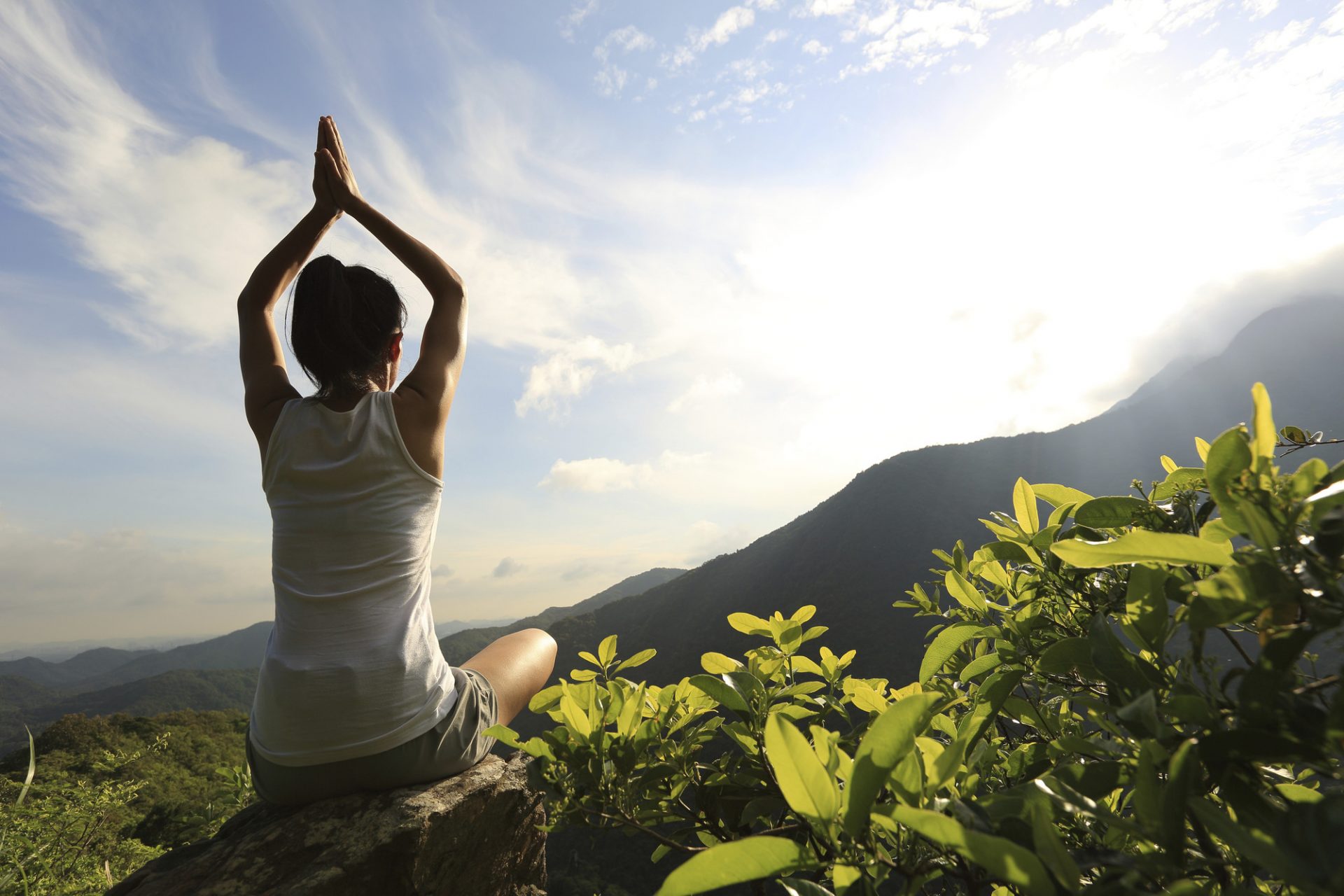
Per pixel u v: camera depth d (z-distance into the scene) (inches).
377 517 58.4
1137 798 22.9
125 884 55.1
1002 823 26.0
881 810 23.0
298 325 61.9
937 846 26.7
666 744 46.2
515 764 67.5
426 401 62.4
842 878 24.0
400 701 57.2
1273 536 24.7
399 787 59.8
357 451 58.6
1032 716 45.4
